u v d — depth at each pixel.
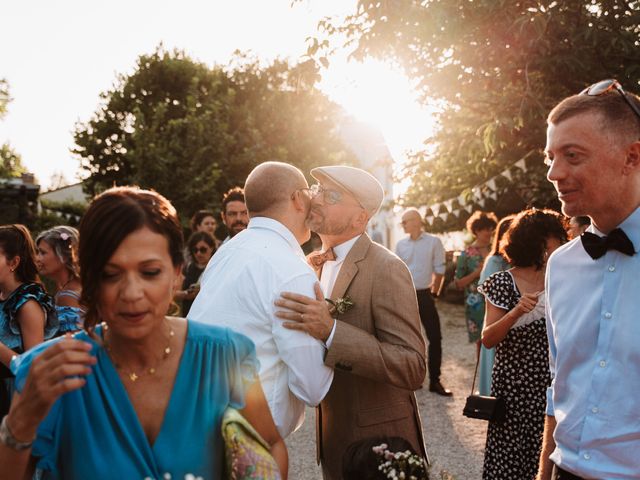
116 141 20.72
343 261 2.83
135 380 1.41
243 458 1.39
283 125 20.09
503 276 3.37
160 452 1.38
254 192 2.55
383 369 2.47
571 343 1.96
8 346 3.40
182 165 17.88
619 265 1.87
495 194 9.84
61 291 3.82
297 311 2.28
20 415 1.23
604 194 1.81
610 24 7.07
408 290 2.72
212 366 1.47
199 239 6.30
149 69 20.48
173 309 1.57
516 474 3.25
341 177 2.79
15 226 3.62
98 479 1.34
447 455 4.97
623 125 1.77
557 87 7.77
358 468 2.44
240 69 21.11
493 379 3.38
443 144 10.05
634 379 1.82
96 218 1.33
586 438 1.89
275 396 2.28
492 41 7.18
